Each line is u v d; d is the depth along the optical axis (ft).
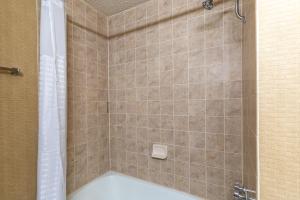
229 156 4.51
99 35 6.32
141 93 5.97
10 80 2.96
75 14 5.37
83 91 5.67
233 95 4.43
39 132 3.47
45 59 3.58
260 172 1.35
